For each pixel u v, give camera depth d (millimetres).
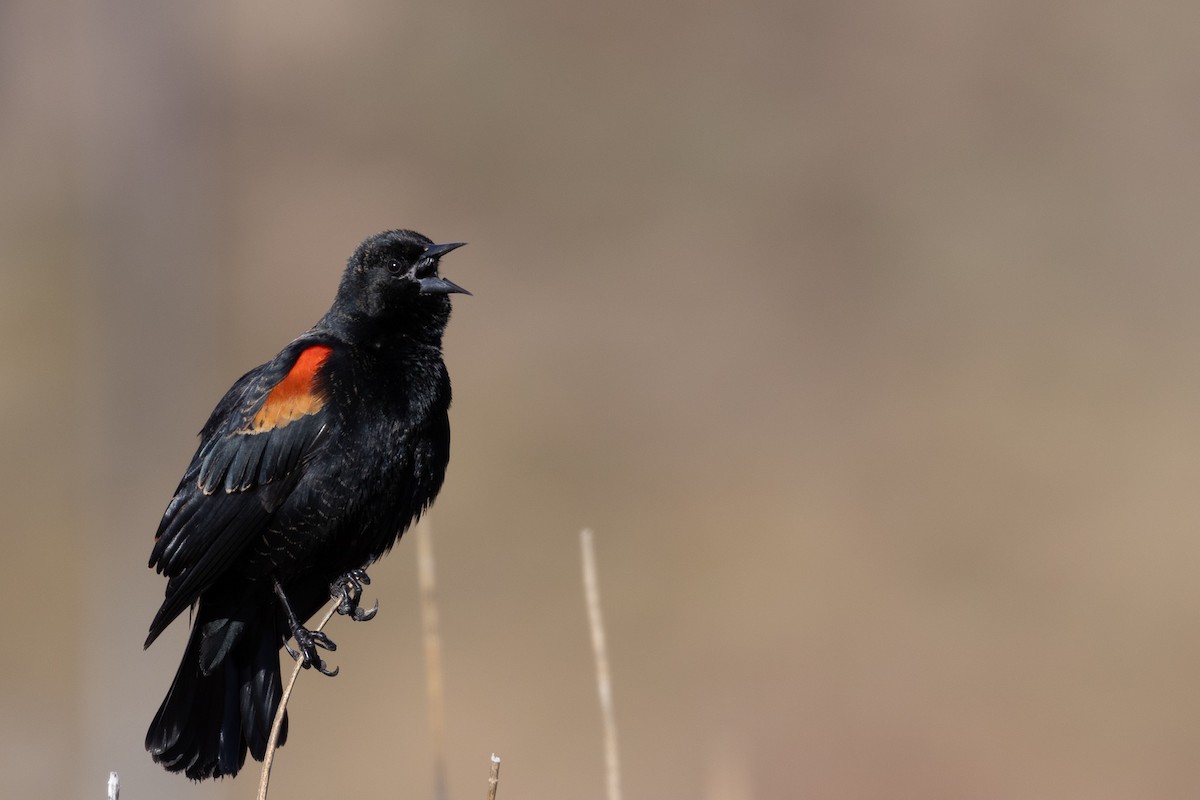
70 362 20516
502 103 25234
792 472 19422
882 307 22750
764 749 14984
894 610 17078
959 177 24328
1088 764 14844
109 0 17906
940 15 25750
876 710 15578
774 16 25875
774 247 23234
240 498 5988
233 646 6000
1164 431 19891
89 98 20062
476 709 15680
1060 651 16156
